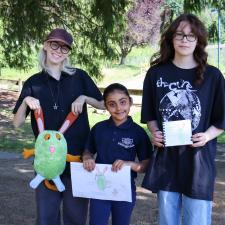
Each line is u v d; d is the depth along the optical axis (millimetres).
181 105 2852
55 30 3254
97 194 3154
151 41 25844
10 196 5355
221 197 5367
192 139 2816
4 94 17469
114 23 7914
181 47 2855
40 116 3229
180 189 2908
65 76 3309
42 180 3146
